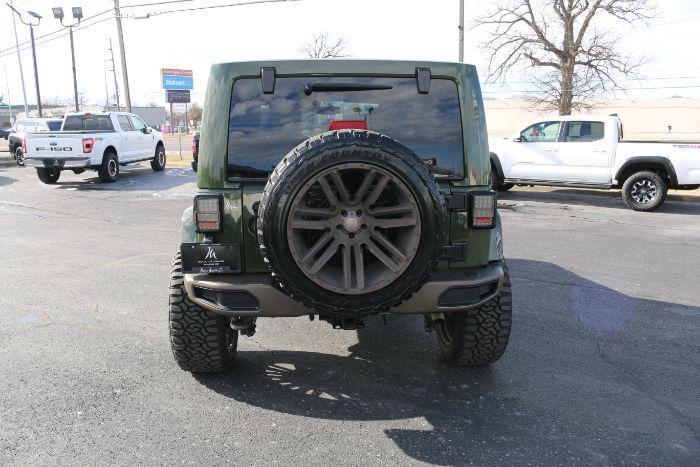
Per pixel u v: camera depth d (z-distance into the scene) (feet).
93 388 11.88
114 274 21.25
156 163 65.67
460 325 12.12
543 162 42.57
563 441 10.00
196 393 11.73
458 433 10.25
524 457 9.50
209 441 9.92
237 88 10.84
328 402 11.39
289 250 9.25
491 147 44.91
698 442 10.00
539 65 106.22
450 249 10.91
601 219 34.81
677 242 27.96
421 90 11.08
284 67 10.90
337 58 11.05
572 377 12.65
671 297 18.85
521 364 13.33
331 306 9.48
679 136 202.39
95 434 10.09
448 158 11.21
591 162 40.47
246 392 11.80
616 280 20.88
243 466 9.20
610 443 9.93
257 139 10.85
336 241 9.36
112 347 14.16
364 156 9.07
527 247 26.53
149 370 12.82
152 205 39.45
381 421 10.66
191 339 11.60
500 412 11.03
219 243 10.69
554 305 17.87
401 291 9.50
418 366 13.19
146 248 25.86
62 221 32.96
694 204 42.16
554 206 40.45
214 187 10.72
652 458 9.48
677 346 14.56
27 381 12.17
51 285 19.74
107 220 33.32
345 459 9.41
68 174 62.18
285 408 11.14
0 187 49.83
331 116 11.06
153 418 10.68
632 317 16.76
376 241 9.64
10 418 10.61
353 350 14.15
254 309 10.48
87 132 53.52
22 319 16.20
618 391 11.98
